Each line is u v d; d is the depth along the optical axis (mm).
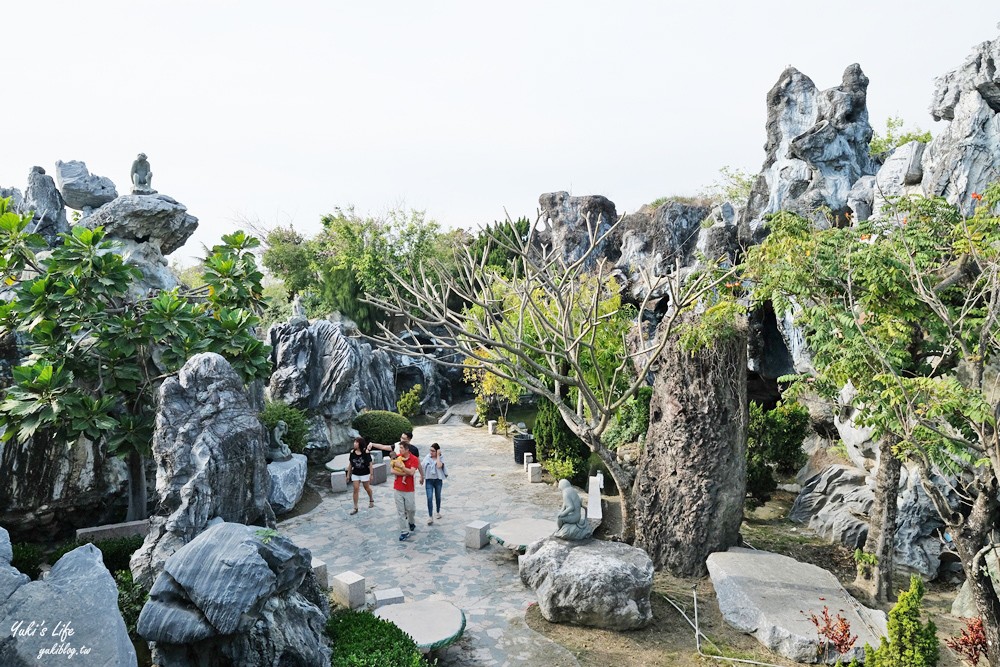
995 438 8586
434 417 33656
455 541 15305
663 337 13008
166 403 9578
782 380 12922
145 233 18219
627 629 10953
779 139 22297
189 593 7180
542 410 20891
